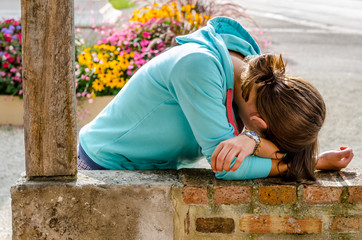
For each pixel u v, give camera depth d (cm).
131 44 480
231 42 203
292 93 173
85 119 446
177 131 194
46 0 175
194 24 473
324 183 189
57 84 183
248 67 182
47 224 189
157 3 501
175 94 184
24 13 176
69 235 191
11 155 389
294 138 175
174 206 188
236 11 511
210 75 175
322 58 753
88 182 188
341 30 1005
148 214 189
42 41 178
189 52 176
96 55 458
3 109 455
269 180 190
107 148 203
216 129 179
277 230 190
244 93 181
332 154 201
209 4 509
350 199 188
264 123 178
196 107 176
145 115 193
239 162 179
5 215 290
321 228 190
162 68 183
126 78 457
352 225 190
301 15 1185
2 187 330
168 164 209
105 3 927
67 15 177
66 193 187
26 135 187
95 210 189
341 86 600
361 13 1232
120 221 190
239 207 188
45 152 189
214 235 191
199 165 376
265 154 185
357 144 425
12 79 450
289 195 187
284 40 880
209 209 188
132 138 199
